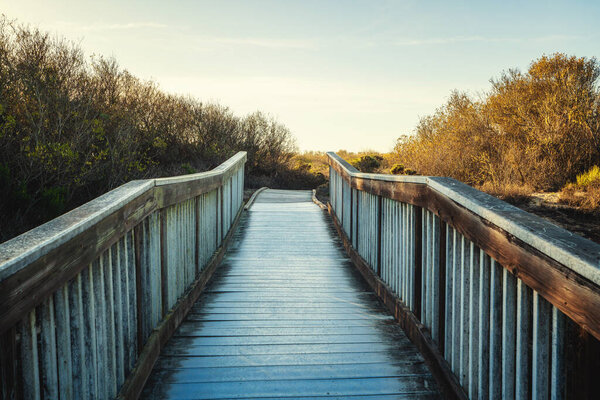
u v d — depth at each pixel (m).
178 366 2.67
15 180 5.29
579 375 1.27
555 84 10.48
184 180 3.37
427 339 2.71
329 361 2.76
